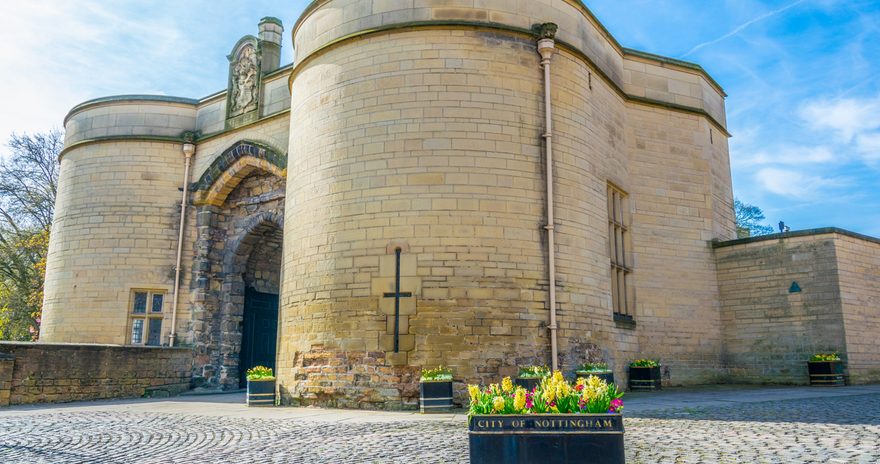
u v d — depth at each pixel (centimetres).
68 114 2350
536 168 1411
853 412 1009
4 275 3291
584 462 532
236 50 2181
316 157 1476
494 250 1335
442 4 1439
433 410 1207
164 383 1889
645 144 1886
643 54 1927
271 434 938
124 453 799
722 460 642
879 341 1825
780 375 1805
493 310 1312
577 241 1449
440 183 1349
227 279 2152
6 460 759
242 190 2189
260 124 2050
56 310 2155
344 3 1506
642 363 1630
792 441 738
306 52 1584
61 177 2320
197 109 2277
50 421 1138
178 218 2180
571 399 558
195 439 905
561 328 1370
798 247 1828
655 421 957
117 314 2092
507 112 1405
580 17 1608
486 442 548
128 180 2188
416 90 1395
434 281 1312
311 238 1441
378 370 1305
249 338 2186
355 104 1435
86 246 2162
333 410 1291
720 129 2130
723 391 1562
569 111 1501
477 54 1415
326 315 1373
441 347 1290
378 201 1366
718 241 1953
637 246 1814
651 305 1800
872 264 1872
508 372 1293
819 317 1773
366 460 711
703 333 1869
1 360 1484
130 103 2248
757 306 1864
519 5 1476
